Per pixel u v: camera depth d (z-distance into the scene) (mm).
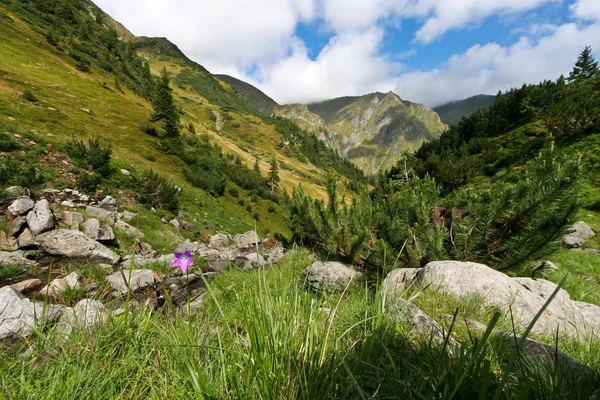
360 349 1761
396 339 1991
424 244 5250
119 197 19906
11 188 13438
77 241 10953
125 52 118312
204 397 1240
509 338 2312
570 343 2754
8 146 17938
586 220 13430
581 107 20625
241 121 196125
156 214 20938
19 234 11109
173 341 1604
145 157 36188
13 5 76312
